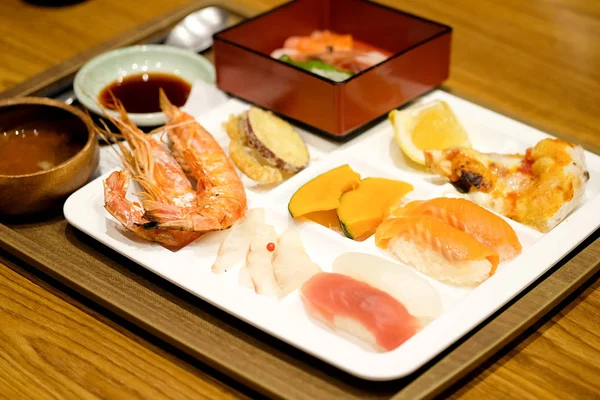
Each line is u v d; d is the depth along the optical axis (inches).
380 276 27.6
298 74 32.0
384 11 35.3
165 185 29.8
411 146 31.6
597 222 28.9
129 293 27.9
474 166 30.1
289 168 31.2
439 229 28.3
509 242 28.5
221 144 32.3
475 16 39.1
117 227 29.0
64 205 29.5
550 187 29.4
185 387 26.6
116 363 27.1
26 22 39.0
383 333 26.2
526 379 26.7
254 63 32.9
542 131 32.6
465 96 34.3
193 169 30.3
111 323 28.0
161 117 32.6
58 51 37.5
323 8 36.5
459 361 26.0
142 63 35.6
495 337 26.5
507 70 36.2
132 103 34.4
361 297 26.8
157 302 27.7
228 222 28.7
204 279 27.5
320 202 29.2
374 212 29.5
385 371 25.5
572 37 37.9
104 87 34.8
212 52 37.1
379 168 30.9
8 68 36.6
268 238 28.7
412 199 30.7
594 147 32.0
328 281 27.3
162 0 40.4
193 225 28.0
